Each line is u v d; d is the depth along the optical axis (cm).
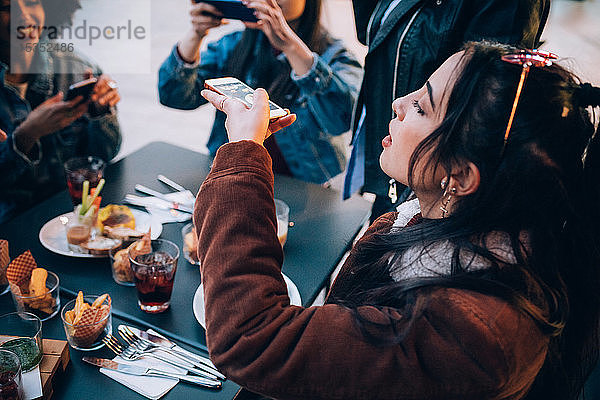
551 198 66
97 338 110
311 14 196
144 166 179
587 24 533
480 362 59
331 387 63
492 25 138
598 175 68
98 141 200
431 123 72
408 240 75
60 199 160
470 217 68
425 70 151
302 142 206
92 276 131
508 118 64
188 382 104
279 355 64
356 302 74
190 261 137
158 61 460
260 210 70
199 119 383
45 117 177
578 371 78
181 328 117
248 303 65
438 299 62
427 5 147
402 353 60
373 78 162
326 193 171
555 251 67
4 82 181
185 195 165
